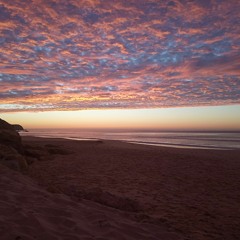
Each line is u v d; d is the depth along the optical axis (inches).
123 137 1859.0
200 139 1546.5
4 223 139.0
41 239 128.9
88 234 142.0
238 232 185.8
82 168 466.0
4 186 227.6
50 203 190.5
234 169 465.1
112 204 233.6
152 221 191.9
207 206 247.0
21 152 568.4
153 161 554.9
